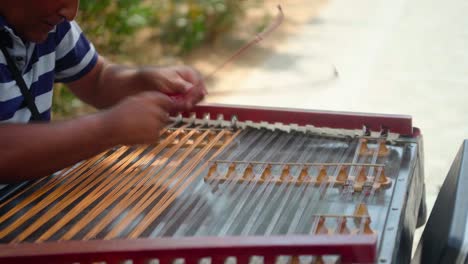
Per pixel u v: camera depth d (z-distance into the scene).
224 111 2.00
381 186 1.57
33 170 1.56
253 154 1.81
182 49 5.71
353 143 1.87
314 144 1.87
